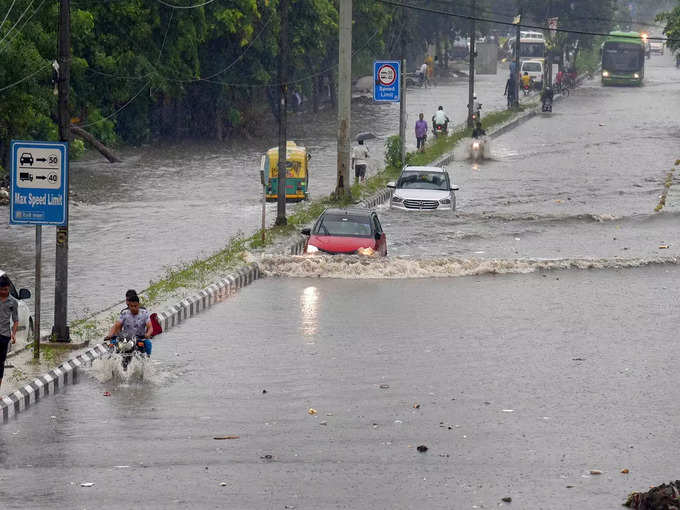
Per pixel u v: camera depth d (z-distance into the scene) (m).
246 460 32.50
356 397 39.44
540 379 41.91
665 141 144.75
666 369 43.47
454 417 37.00
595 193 101.12
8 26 89.62
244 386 40.94
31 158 43.44
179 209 89.31
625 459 32.69
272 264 64.81
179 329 50.41
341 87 91.69
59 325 45.56
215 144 148.75
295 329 50.38
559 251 73.31
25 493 29.47
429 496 29.41
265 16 156.75
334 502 28.89
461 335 49.19
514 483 30.50
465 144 135.88
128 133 144.25
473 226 83.31
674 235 80.19
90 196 96.75
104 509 28.28
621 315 53.56
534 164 124.06
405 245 75.12
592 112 190.88
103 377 42.19
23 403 38.03
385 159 126.50
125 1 125.06
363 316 53.19
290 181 95.19
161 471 31.44
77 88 123.69
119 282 60.03
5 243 72.31
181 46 136.00
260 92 180.75
